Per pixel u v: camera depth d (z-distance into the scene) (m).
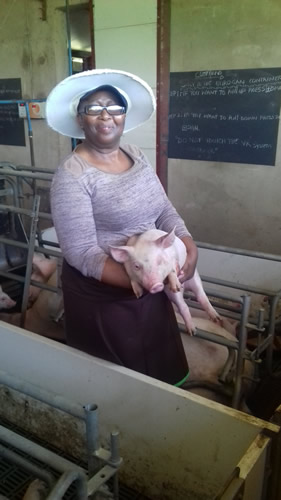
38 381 1.78
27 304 2.39
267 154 3.36
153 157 3.76
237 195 3.59
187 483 1.48
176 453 1.47
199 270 2.67
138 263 1.21
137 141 3.79
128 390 1.50
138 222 1.38
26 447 1.03
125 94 1.34
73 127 1.46
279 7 3.02
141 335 1.51
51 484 1.02
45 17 4.11
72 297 1.49
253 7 3.12
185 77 3.53
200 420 1.37
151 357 1.57
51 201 1.29
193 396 1.39
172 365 1.64
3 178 2.85
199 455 1.41
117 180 1.31
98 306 1.45
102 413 1.61
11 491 1.56
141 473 1.59
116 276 1.26
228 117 3.44
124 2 3.46
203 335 1.82
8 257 2.81
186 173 3.77
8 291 2.76
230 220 3.69
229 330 2.22
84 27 4.36
